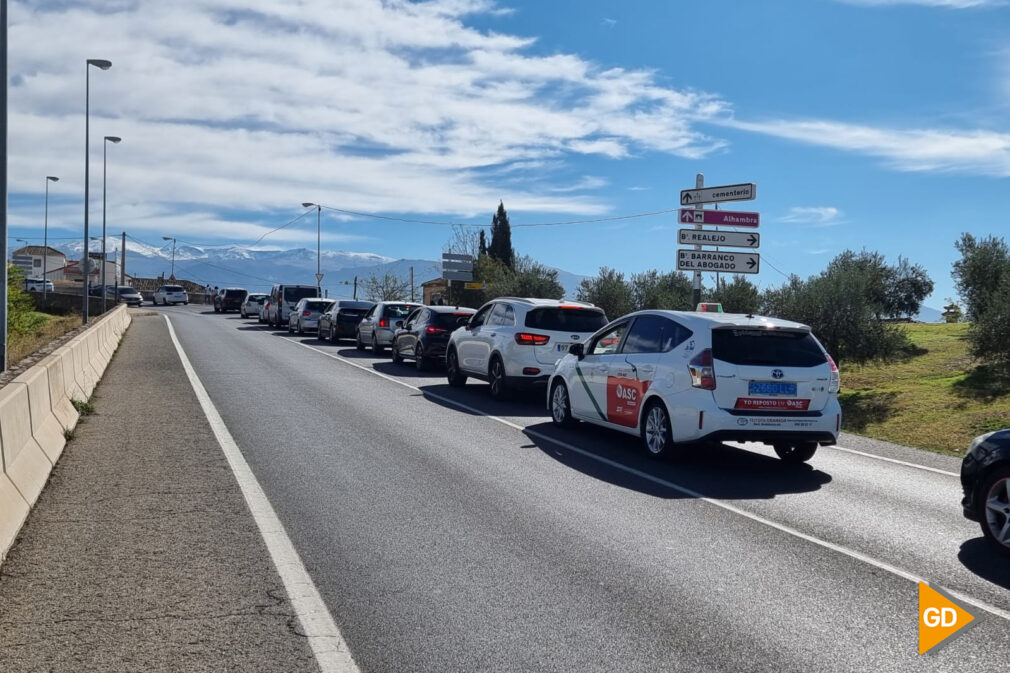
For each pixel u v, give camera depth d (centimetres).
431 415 1276
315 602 479
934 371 2048
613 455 990
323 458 901
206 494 726
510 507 711
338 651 413
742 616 471
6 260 1230
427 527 640
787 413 906
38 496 695
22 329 2966
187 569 530
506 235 7856
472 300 5147
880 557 593
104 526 621
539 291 3659
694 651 421
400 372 1988
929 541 639
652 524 669
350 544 591
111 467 822
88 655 402
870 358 1803
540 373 1468
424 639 430
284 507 690
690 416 909
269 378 1705
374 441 1020
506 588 508
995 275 1928
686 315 975
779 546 614
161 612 458
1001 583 541
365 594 493
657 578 533
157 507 679
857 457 1032
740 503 755
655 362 977
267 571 530
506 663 403
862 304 1764
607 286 2972
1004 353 1639
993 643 439
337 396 1459
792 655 419
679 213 1981
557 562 561
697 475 884
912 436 1230
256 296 5216
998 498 610
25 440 731
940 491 828
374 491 755
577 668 399
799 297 1802
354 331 3003
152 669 388
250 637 428
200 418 1150
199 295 8619
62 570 523
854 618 471
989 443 621
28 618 447
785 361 912
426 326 2014
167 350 2331
